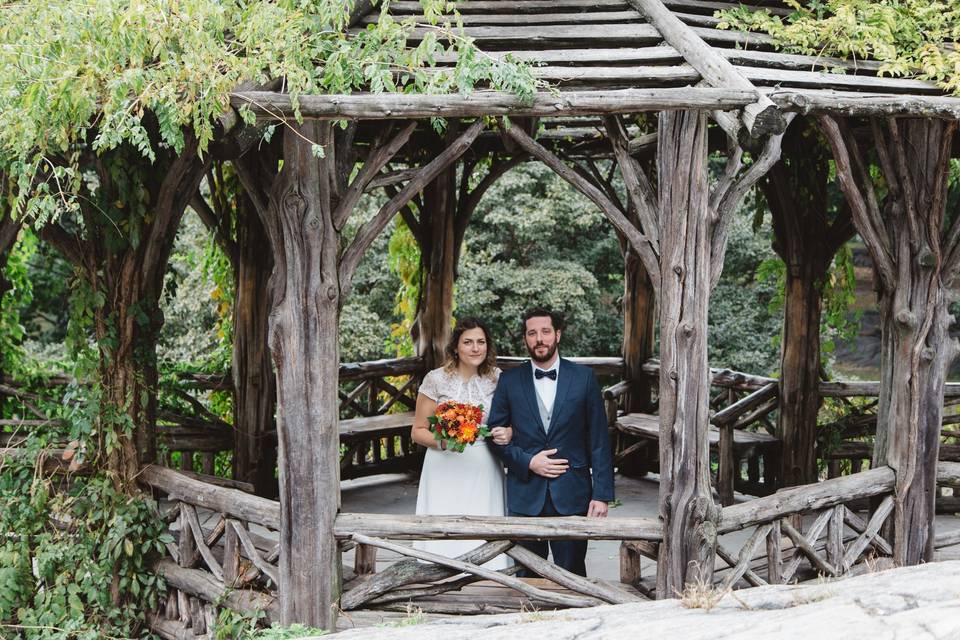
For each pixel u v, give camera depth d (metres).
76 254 5.24
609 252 13.59
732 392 7.99
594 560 6.00
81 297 5.22
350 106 3.96
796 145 6.77
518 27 4.66
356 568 4.85
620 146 4.55
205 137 3.76
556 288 12.72
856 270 16.61
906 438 5.00
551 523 4.56
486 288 12.95
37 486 5.37
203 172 5.27
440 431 4.75
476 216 13.52
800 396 7.09
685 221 4.43
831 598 2.86
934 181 4.90
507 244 13.48
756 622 2.67
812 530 4.91
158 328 5.43
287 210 4.41
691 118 4.38
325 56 4.18
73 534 5.36
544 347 4.81
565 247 13.73
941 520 6.82
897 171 4.91
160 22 3.83
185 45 3.81
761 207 7.18
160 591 5.28
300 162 4.38
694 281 4.46
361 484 7.96
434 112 4.02
